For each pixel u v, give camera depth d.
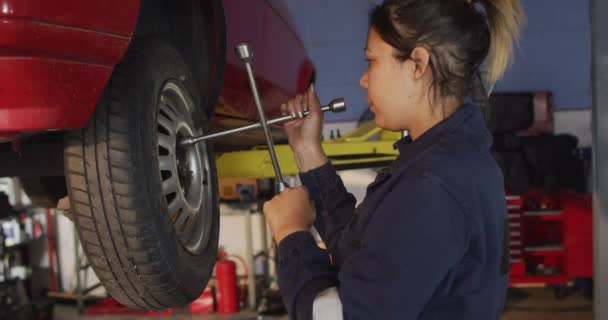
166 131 1.33
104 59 1.08
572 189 4.89
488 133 0.93
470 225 0.83
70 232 5.65
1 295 4.62
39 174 1.36
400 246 0.81
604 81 1.93
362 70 5.66
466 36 0.89
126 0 1.11
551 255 5.01
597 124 1.95
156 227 1.19
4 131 0.98
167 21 1.72
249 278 4.91
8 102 0.96
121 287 1.25
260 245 5.55
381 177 0.95
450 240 0.81
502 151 4.84
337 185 1.32
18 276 4.94
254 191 5.07
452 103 0.92
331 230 1.28
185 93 1.42
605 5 1.92
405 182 0.85
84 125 1.06
